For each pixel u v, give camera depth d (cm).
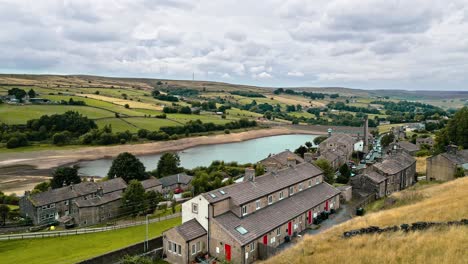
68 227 8875
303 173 7356
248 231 5247
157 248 5412
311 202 6750
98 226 8625
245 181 6197
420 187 8350
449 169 9019
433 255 3123
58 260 5772
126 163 12575
